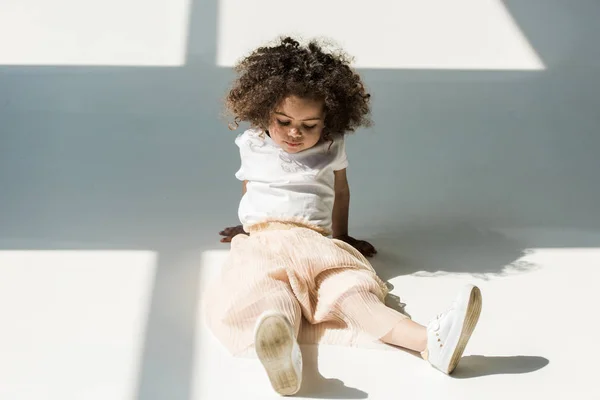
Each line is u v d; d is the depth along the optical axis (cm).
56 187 267
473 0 399
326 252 200
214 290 207
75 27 372
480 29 374
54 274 223
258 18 382
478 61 350
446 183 273
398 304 212
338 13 387
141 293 216
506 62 350
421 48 359
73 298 213
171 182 272
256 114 210
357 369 187
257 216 214
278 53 209
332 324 199
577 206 260
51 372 187
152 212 255
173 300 213
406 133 302
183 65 346
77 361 191
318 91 202
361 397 178
